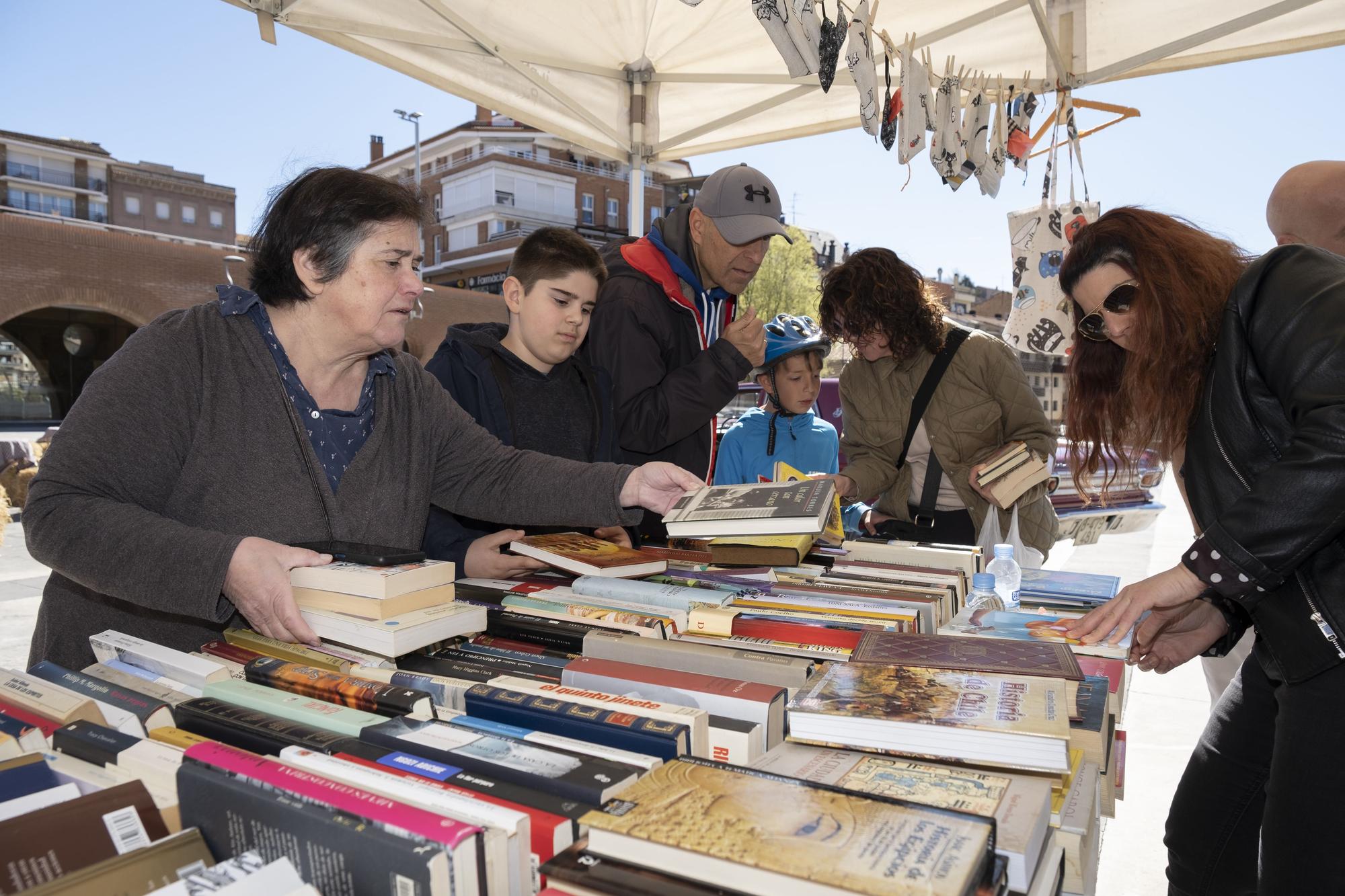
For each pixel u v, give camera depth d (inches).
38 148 1455.5
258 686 39.1
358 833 24.0
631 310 94.9
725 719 36.2
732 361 90.9
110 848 26.3
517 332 85.4
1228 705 65.5
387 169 2059.5
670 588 55.9
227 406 53.1
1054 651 44.2
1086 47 137.6
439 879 22.6
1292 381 48.9
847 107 156.3
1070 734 37.0
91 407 49.6
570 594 56.0
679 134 168.7
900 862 22.5
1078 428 68.1
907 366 106.7
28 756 31.0
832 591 59.3
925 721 33.4
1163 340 55.1
